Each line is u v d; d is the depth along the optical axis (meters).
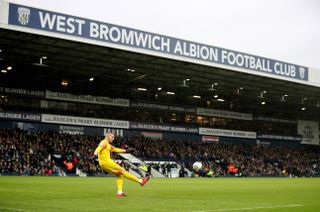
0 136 50.78
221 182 35.72
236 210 10.48
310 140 86.38
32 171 47.81
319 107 74.62
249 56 48.97
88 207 10.89
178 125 66.88
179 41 43.03
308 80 55.44
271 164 74.56
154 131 64.88
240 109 76.12
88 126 58.47
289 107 76.06
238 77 52.44
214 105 72.69
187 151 66.06
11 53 42.19
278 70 51.78
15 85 54.53
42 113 54.84
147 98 65.19
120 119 61.56
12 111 52.69
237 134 73.94
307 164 79.62
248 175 67.75
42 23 34.62
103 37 37.97
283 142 81.69
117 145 59.28
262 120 79.06
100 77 53.12
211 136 71.25
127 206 11.26
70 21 36.12
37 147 51.69
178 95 66.12
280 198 15.33
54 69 49.09
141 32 40.31
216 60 45.94
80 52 41.53
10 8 33.00
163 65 46.56
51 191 18.17
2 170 45.84
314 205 12.13
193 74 51.12
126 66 47.28
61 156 52.84
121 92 62.56
